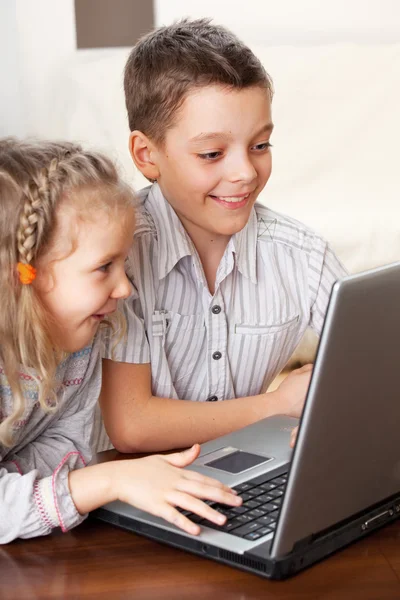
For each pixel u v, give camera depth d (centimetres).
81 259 108
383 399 90
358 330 82
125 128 345
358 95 346
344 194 337
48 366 110
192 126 131
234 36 138
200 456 120
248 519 99
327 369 81
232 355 153
